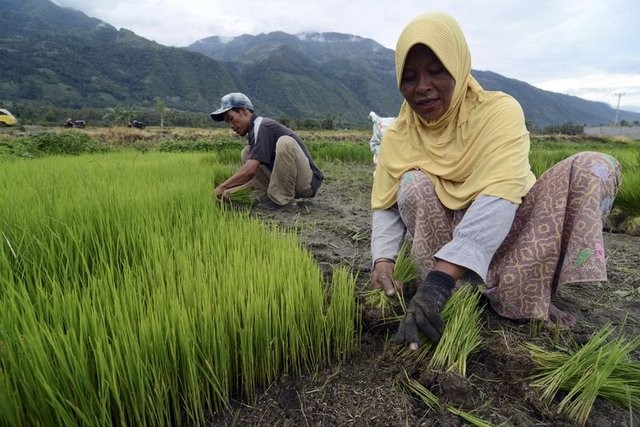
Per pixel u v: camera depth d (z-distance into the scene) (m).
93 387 1.53
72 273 2.32
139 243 2.65
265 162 5.05
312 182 5.51
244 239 2.77
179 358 1.73
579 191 2.06
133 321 1.71
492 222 1.94
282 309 1.97
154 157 9.49
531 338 2.19
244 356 1.83
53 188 4.05
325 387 1.91
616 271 3.30
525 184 2.03
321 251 3.60
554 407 1.75
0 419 1.38
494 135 2.08
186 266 2.20
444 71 2.02
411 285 2.50
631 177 5.32
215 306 1.90
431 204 2.31
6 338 1.51
